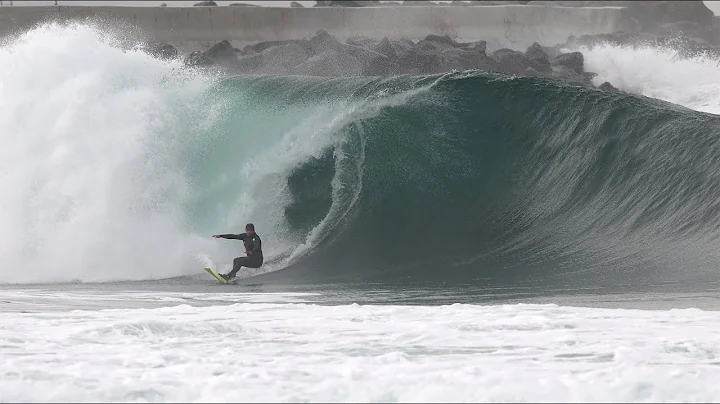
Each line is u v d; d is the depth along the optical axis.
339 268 68.25
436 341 32.47
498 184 81.56
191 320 38.47
